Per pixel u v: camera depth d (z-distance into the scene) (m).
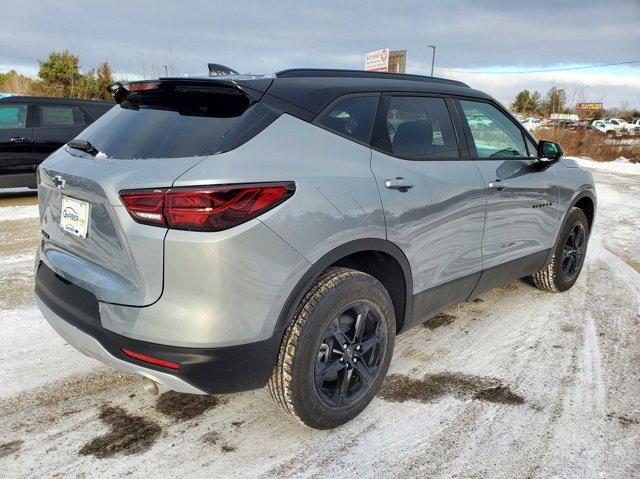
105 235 2.12
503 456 2.37
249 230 2.00
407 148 2.79
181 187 1.93
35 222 6.95
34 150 8.47
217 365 2.04
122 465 2.29
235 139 2.12
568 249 4.41
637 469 2.28
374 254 2.61
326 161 2.34
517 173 3.50
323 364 2.38
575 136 26.25
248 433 2.53
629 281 4.90
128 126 2.48
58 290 2.40
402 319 2.83
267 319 2.11
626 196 11.45
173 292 1.97
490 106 3.51
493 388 2.95
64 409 2.69
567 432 2.54
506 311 4.09
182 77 2.43
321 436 2.51
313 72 2.68
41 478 2.19
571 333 3.70
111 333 2.09
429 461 2.34
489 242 3.31
